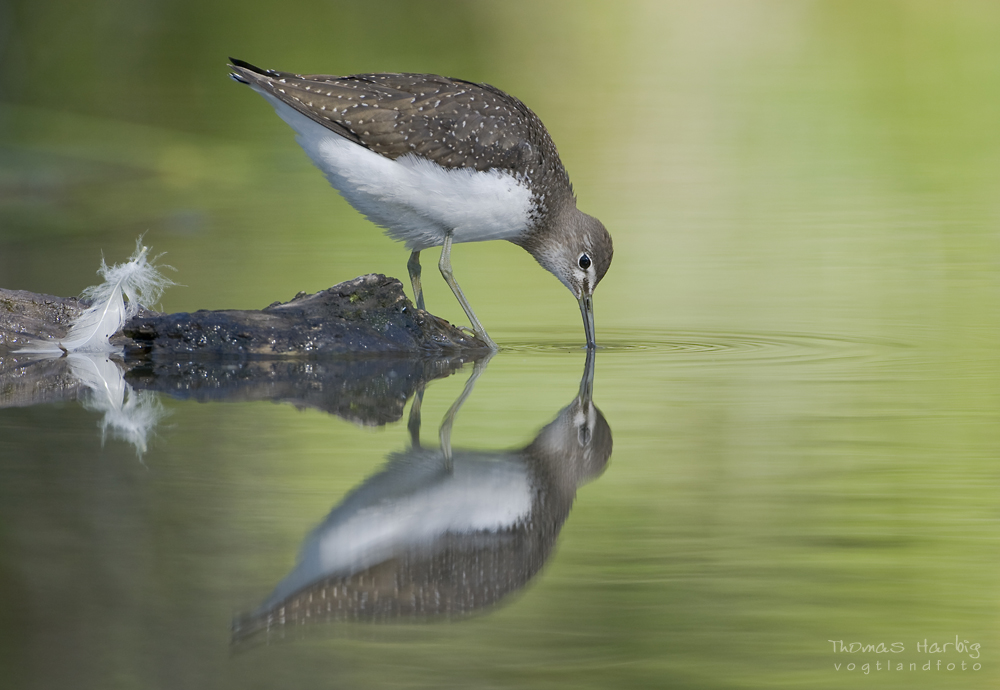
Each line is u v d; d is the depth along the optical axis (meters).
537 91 35.31
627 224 21.45
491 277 17.88
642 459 8.58
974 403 10.08
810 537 7.08
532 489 7.90
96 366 11.91
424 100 12.27
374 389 10.91
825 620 6.07
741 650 5.80
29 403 10.23
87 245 18.84
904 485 7.94
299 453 8.69
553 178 13.03
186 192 24.66
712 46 42.94
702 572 6.59
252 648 5.83
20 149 27.38
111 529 7.09
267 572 6.54
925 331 13.50
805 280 16.86
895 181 25.41
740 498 7.73
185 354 12.36
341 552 6.82
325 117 11.96
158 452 8.68
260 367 11.91
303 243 19.62
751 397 10.44
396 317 12.82
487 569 6.67
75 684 5.51
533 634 6.00
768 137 30.27
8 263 17.02
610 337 13.59
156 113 32.66
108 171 26.20
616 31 45.06
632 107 33.62
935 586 6.39
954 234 19.95
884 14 45.00
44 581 6.37
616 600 6.33
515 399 10.49
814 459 8.52
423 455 8.66
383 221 12.86
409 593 6.46
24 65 34.22
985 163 26.89
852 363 11.91
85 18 37.38
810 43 42.53
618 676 5.58
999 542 6.95
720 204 23.36
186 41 39.47
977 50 39.78
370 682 5.56
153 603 6.22
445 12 44.38
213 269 16.95
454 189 12.34
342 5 42.97
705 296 15.98
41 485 7.87
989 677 5.55
